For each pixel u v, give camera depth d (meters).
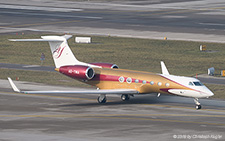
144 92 178.12
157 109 172.12
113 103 183.38
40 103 183.00
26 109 171.88
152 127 144.38
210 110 171.00
